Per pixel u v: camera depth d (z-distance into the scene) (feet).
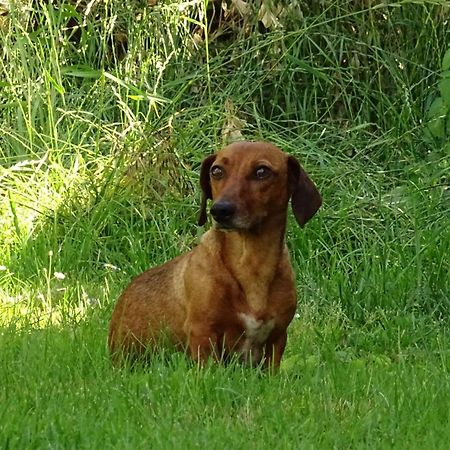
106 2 48.85
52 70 48.14
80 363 27.12
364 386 25.57
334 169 43.32
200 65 48.85
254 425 22.52
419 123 46.98
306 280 38.04
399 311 35.37
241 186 26.63
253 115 45.37
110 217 42.16
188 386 24.20
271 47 47.80
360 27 48.93
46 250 41.27
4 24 49.44
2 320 33.73
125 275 39.93
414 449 21.07
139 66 48.65
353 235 40.60
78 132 46.57
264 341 27.58
